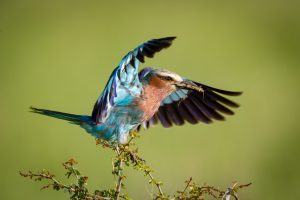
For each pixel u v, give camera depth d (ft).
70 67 63.52
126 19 72.64
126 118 29.43
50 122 53.06
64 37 69.92
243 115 54.65
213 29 70.95
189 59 63.41
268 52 66.49
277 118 55.06
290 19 74.18
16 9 75.36
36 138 51.70
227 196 23.31
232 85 59.06
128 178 42.24
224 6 75.82
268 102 56.75
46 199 44.14
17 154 50.11
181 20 72.08
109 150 48.52
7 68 64.03
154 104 30.19
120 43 68.59
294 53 67.26
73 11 75.00
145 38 68.54
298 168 50.11
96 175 47.26
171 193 44.06
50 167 48.70
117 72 26.78
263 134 53.01
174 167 46.80
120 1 76.54
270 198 47.55
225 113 30.89
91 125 28.45
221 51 65.92
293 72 61.93
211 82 59.72
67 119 28.48
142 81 30.07
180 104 31.35
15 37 70.95
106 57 65.00
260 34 71.20
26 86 59.98
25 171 46.39
